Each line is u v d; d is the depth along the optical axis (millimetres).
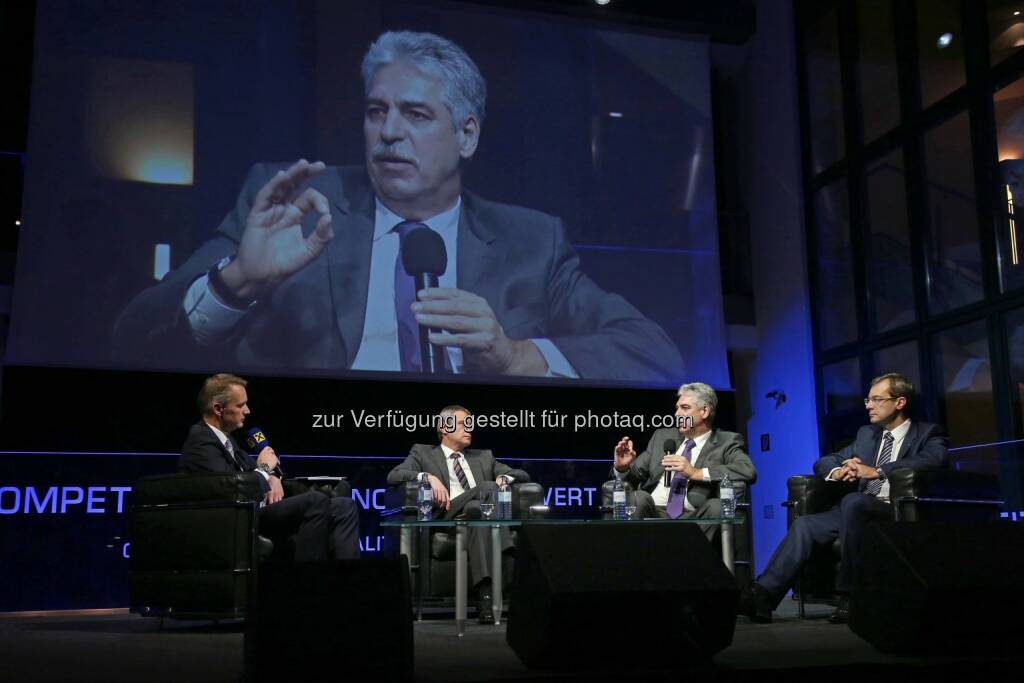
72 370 6141
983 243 5922
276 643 2430
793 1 7863
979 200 5961
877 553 2957
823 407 7336
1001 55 5883
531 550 2682
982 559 2838
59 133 6227
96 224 6219
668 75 7676
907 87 6621
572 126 7328
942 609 2744
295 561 2523
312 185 6684
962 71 6188
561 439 7039
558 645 2582
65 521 6066
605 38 7547
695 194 7559
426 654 3012
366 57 6945
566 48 7426
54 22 6328
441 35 7125
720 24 7906
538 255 7039
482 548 4273
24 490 5992
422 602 4551
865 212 7043
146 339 6219
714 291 7465
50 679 2553
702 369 7309
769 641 3234
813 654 2869
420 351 6688
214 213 6461
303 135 6719
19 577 5938
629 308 7195
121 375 6254
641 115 7527
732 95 8523
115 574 6156
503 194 7059
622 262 7254
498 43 7254
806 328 7445
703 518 3998
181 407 6344
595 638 2609
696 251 7473
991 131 5918
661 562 2648
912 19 6637
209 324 6348
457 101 7062
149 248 6301
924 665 2660
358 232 6715
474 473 4922
